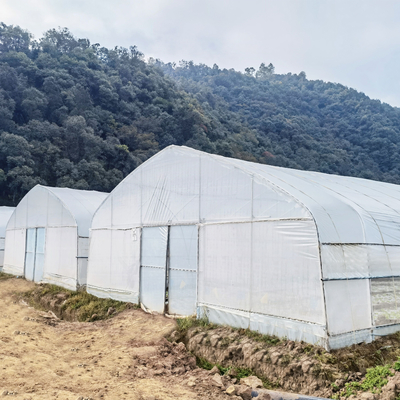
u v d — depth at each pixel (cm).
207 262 1147
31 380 738
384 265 1014
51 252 1992
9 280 2198
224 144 7225
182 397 697
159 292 1329
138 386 741
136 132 6650
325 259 874
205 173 1198
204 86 12181
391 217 1141
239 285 1041
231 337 965
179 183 1294
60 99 6397
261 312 975
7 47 8094
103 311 1428
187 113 7381
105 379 775
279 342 901
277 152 8550
